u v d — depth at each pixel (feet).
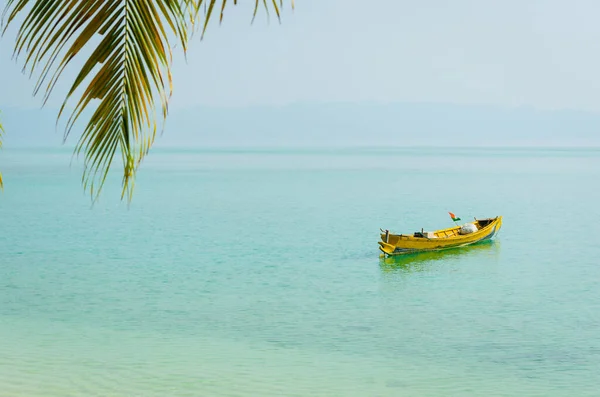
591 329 64.49
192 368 51.03
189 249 121.80
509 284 88.53
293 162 594.65
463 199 221.46
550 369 51.47
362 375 49.70
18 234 142.61
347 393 45.60
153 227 154.40
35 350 55.88
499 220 122.21
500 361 53.67
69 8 8.31
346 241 130.62
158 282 90.38
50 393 44.62
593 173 385.50
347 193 247.50
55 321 67.67
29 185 284.41
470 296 81.15
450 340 60.49
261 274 96.58
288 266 103.35
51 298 79.71
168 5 8.25
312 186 285.64
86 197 232.73
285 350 56.80
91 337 60.90
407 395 45.24
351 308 74.59
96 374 49.14
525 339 60.64
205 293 82.94
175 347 57.41
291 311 72.84
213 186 287.28
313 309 73.97
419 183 302.04
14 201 216.95
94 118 8.66
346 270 99.50
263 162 595.88
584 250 118.73
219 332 63.41
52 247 124.57
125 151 8.72
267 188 274.98
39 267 102.83
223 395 44.80
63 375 48.73
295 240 132.36
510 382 48.26
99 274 96.68
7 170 422.41
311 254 115.14
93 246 125.80
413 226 157.17
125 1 8.43
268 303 77.10
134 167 8.77
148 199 227.40
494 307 74.95
